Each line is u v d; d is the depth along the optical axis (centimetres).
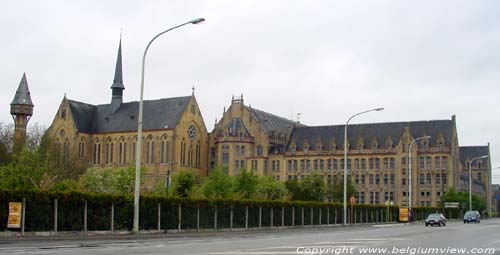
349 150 15112
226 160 15100
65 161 10231
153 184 14038
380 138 15088
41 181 6288
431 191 14288
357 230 5691
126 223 4412
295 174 15388
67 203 3962
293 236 4291
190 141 14912
